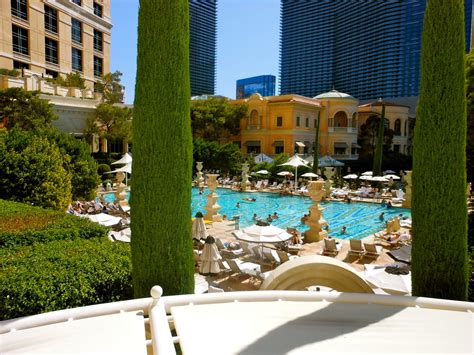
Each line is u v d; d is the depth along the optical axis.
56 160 13.69
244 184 32.66
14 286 4.96
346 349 3.11
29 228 7.86
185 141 5.28
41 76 36.31
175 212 5.16
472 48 21.36
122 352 2.99
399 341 3.27
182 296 4.22
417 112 5.34
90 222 8.98
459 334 3.45
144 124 5.11
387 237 15.39
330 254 13.24
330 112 53.19
